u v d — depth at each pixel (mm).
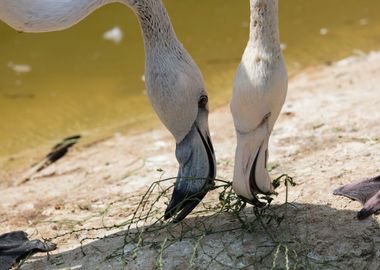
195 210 9516
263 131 7922
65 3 8414
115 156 12719
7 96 16250
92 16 19375
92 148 13477
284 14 19359
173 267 8305
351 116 12133
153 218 9602
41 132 14797
